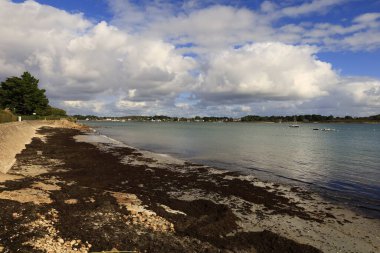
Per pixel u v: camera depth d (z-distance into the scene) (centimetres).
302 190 2127
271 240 1192
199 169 2847
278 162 3438
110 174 2459
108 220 1211
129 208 1415
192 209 1555
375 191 2116
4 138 3297
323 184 2327
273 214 1596
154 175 2492
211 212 1509
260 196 1931
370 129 16012
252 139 7394
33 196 1395
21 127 5125
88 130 10719
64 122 11544
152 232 1151
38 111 10519
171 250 1016
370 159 3753
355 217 1575
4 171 2264
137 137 7812
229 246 1123
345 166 3189
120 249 980
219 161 3484
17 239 955
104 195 1600
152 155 3825
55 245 952
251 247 1137
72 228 1086
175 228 1234
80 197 1495
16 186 1563
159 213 1386
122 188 2044
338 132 12556
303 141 6906
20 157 3066
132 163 3086
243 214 1579
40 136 5812
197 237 1167
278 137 8462
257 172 2798
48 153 3456
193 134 9644
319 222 1494
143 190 2011
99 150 4075
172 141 6469
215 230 1261
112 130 12638
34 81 10488
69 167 2666
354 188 2203
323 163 3388
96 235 1053
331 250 1194
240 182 2323
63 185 1839
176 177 2444
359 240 1290
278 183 2344
